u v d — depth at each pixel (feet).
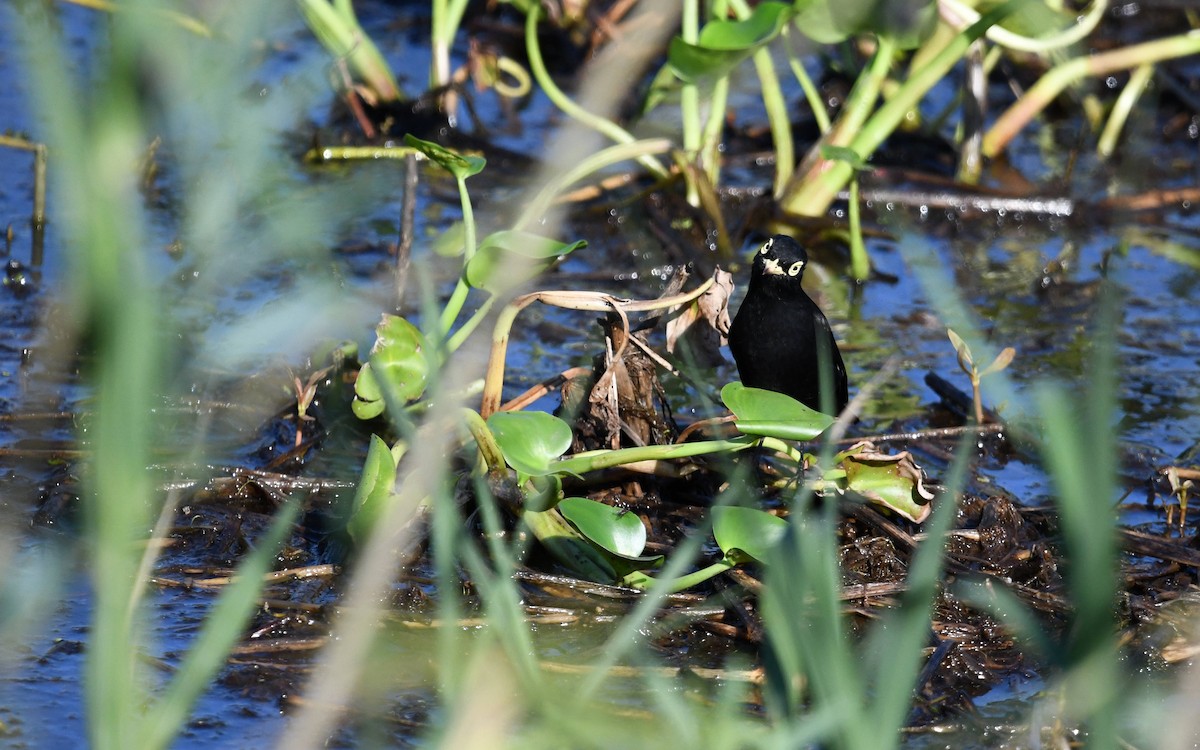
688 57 31.76
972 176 42.01
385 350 22.61
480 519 21.62
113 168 7.10
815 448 24.64
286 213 8.23
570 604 20.01
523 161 41.45
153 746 12.51
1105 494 10.02
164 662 17.79
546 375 28.76
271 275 30.32
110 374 9.22
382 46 49.98
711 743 13.20
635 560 20.49
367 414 22.68
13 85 40.75
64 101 6.87
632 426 23.58
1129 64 42.73
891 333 32.58
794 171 39.32
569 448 23.72
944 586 20.65
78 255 7.73
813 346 25.29
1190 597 20.49
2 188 37.04
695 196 37.83
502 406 25.02
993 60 44.42
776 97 38.93
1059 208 40.09
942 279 13.82
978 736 17.16
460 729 12.12
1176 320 33.53
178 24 6.89
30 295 30.40
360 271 32.99
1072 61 42.96
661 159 40.24
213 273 8.33
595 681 14.12
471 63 43.62
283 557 21.13
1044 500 24.26
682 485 24.03
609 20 46.85
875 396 28.91
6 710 16.66
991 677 18.74
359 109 41.63
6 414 24.35
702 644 19.34
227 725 16.46
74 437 24.44
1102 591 10.14
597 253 36.35
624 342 22.90
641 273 35.04
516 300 22.94
